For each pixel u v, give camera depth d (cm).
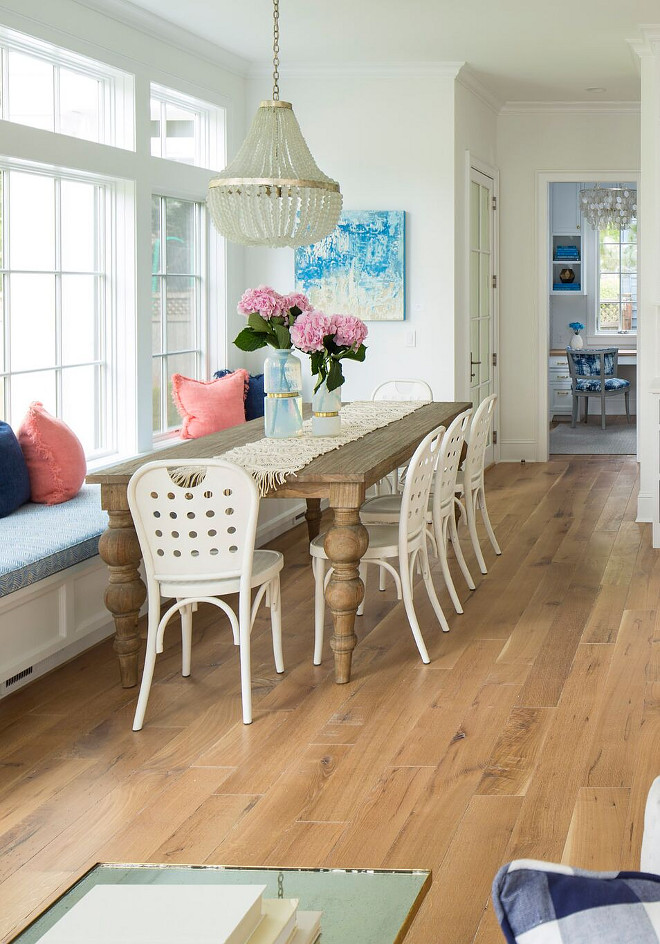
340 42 637
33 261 499
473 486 546
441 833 271
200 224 667
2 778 309
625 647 417
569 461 914
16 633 372
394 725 344
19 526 426
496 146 866
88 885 173
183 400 614
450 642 429
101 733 342
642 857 127
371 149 710
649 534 620
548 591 502
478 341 819
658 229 613
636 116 852
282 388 444
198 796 295
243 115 707
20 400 495
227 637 443
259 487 368
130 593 377
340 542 371
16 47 473
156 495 339
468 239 749
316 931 149
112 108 554
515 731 337
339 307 722
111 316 563
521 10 569
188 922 130
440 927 229
